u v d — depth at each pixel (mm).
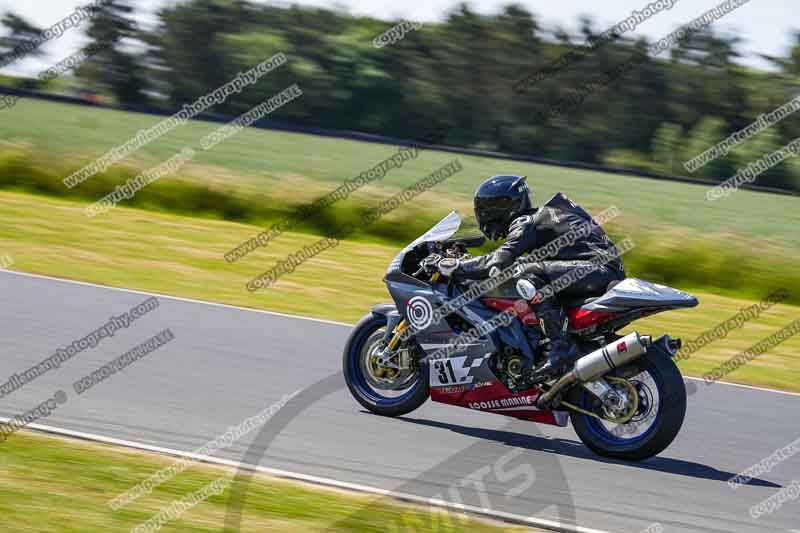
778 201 71875
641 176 80500
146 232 45094
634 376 18688
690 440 20500
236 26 156750
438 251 21062
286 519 13773
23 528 12883
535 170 77250
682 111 133750
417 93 143750
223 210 55531
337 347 26797
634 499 16109
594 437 18625
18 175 57438
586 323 18875
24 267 34750
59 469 15305
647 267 49062
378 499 14844
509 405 19672
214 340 26219
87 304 29500
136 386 21031
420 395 20500
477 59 145500
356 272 40594
